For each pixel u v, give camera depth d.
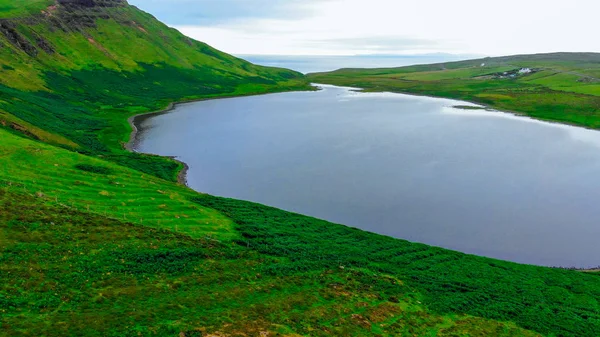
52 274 38.47
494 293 53.62
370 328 40.22
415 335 40.69
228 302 39.91
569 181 104.69
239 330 34.28
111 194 66.25
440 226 79.25
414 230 77.75
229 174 107.12
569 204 90.00
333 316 40.97
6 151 71.06
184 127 166.12
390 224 79.94
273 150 131.88
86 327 31.14
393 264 60.47
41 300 33.94
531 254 70.44
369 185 100.12
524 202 90.81
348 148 134.38
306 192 94.94
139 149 128.25
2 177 60.41
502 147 138.38
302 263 54.59
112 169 80.06
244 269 49.38
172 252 49.22
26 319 30.92
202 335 32.44
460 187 99.31
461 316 46.66
